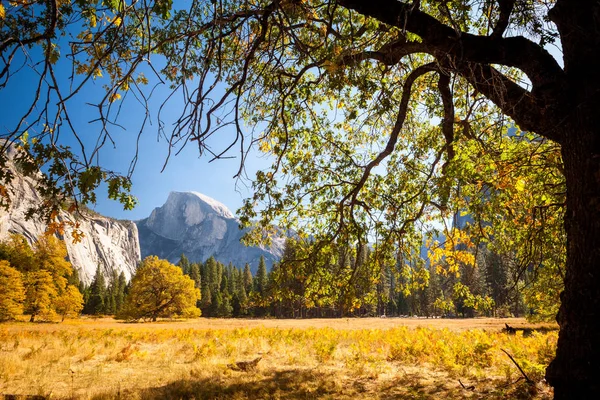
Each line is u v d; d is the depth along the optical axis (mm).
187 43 2930
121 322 49750
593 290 2982
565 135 3336
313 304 7152
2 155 2271
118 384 7520
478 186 5484
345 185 7090
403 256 6922
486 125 6359
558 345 3186
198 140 2539
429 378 8195
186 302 52156
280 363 10148
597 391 2848
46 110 2406
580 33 3211
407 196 7094
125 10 2725
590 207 3066
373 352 12289
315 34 5285
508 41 3445
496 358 9844
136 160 2484
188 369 9227
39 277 39906
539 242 6398
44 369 8828
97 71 3322
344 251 6930
